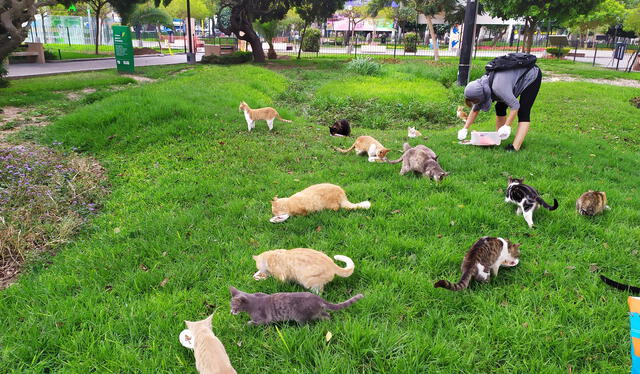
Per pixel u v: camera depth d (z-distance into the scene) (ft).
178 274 13.61
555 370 9.44
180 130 30.94
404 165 22.45
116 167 25.70
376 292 12.21
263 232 16.35
